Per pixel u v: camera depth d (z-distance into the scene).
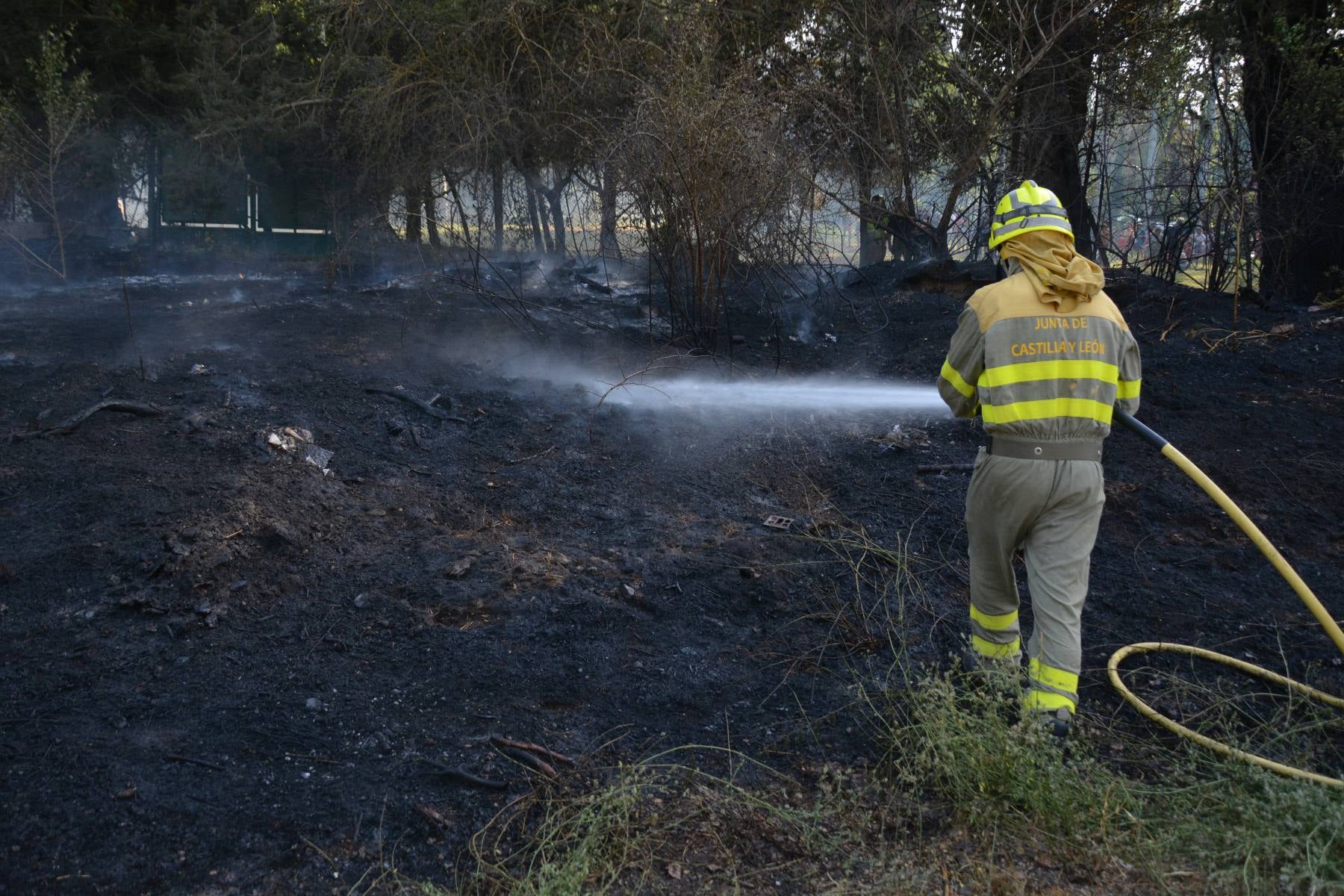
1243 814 2.83
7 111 10.30
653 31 9.35
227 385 6.27
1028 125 9.95
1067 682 3.22
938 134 10.28
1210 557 4.79
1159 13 10.07
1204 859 2.79
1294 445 5.98
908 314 8.62
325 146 11.30
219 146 11.18
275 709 3.44
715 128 6.89
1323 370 7.20
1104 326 3.28
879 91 9.66
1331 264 9.54
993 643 3.64
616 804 2.96
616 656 3.85
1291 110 9.09
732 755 3.31
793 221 7.77
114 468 4.99
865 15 9.71
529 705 3.53
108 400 5.77
